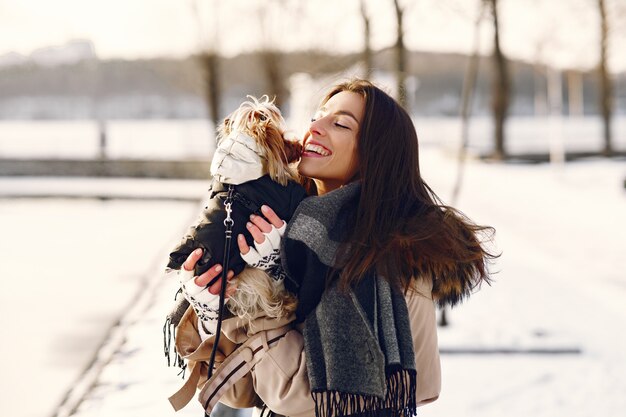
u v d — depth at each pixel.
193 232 1.78
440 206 1.88
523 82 95.06
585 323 6.72
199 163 24.09
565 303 7.51
